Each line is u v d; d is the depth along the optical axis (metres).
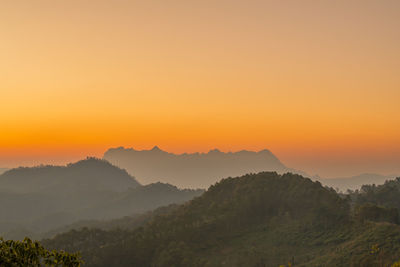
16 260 21.70
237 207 157.62
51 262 23.03
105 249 138.00
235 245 136.88
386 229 114.62
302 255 118.75
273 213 156.88
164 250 132.25
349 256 104.75
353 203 193.00
